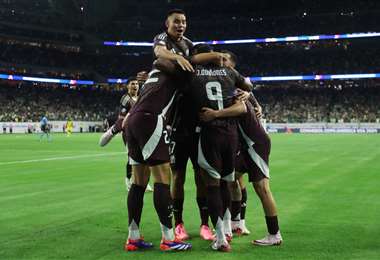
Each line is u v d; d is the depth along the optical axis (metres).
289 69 66.44
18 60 63.88
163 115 5.20
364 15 63.25
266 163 5.53
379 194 9.17
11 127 56.69
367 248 5.16
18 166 15.73
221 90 5.29
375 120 58.81
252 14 69.88
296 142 32.38
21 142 33.56
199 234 6.08
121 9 69.75
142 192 5.38
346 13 64.25
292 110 64.31
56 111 64.50
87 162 17.34
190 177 12.27
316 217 6.92
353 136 44.84
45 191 9.88
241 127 5.52
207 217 5.92
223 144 5.28
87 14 66.44
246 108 5.36
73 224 6.55
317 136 45.22
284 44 69.69
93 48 71.81
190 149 5.72
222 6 69.19
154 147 5.11
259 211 7.52
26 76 63.34
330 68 64.38
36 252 5.11
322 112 62.78
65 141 35.16
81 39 70.00
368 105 61.94
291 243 5.43
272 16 68.94
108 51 72.62
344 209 7.57
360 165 15.50
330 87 67.31
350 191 9.60
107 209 7.73
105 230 6.20
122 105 8.41
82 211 7.56
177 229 5.91
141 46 71.00
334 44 67.12
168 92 5.23
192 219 7.01
